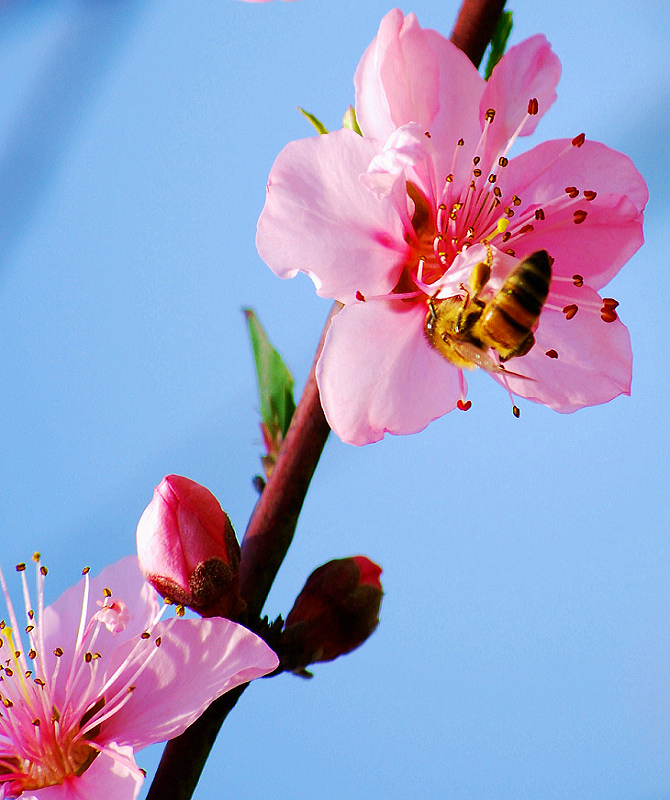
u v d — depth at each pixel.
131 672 0.44
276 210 0.44
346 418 0.44
